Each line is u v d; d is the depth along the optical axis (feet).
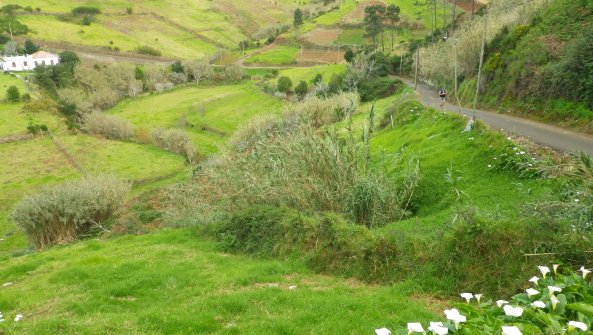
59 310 30.14
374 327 21.50
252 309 25.80
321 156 46.37
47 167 142.92
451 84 128.26
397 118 81.92
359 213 43.80
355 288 29.14
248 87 235.61
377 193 43.34
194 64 265.54
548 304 14.97
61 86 227.61
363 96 141.90
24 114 182.70
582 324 12.19
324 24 325.62
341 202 44.91
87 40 309.83
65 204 68.69
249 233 42.83
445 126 62.28
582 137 53.72
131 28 354.74
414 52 199.41
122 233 61.82
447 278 27.04
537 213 28.37
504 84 85.30
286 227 39.65
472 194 43.11
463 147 52.80
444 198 45.78
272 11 444.96
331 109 89.35
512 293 24.06
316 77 197.88
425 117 71.72
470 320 14.40
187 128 185.16
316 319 23.32
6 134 162.91
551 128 60.95
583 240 24.00
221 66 278.87
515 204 36.47
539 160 41.65
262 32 366.63
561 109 65.36
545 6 94.48
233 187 53.67
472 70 111.96
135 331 23.53
